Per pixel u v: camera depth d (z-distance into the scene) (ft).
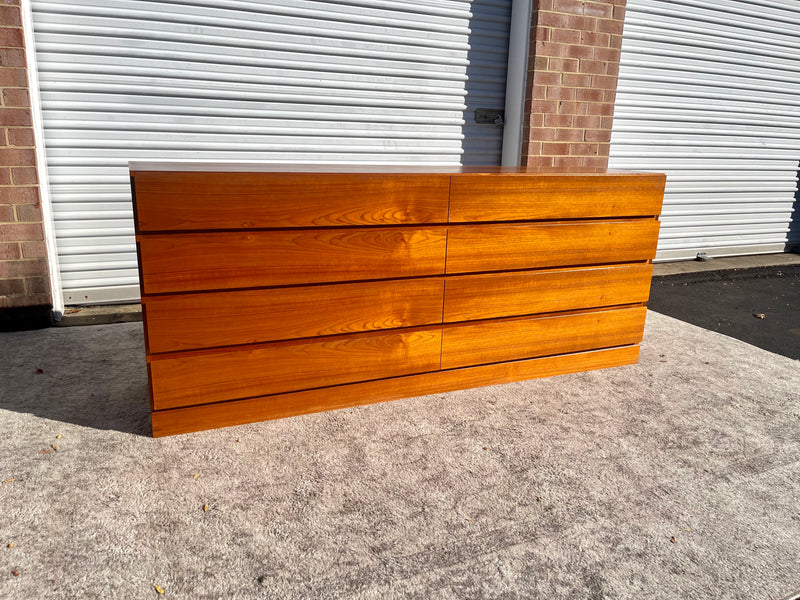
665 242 26.32
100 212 16.62
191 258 9.70
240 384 10.62
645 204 13.38
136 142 16.39
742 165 26.81
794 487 9.54
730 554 7.92
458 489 9.10
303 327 10.80
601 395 12.71
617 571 7.52
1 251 14.94
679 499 9.10
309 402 11.28
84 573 7.13
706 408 12.26
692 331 17.52
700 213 26.63
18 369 12.98
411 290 11.48
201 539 7.80
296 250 10.36
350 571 7.34
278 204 10.01
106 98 15.81
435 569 7.43
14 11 13.89
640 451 10.46
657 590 7.23
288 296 10.51
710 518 8.67
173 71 16.16
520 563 7.59
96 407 11.34
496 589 7.15
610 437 10.90
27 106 14.43
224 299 10.08
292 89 17.42
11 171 14.62
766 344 16.66
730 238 27.99
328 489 8.97
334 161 18.51
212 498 8.65
